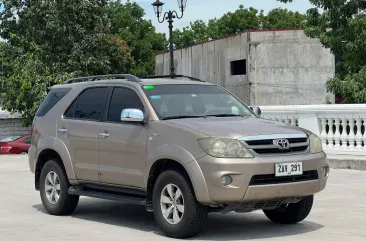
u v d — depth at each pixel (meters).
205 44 47.59
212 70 46.50
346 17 22.91
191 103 8.38
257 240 7.39
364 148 15.49
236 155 7.04
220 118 8.07
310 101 42.94
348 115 15.77
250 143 7.14
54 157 9.75
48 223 8.88
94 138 8.71
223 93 8.91
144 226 8.55
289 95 42.66
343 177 13.48
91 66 36.84
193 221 7.28
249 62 42.03
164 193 7.62
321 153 7.75
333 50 23.50
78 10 36.69
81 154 8.96
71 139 9.16
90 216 9.47
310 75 42.91
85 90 9.32
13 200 11.33
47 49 36.47
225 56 44.62
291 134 7.51
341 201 10.37
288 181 7.28
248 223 8.61
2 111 39.91
